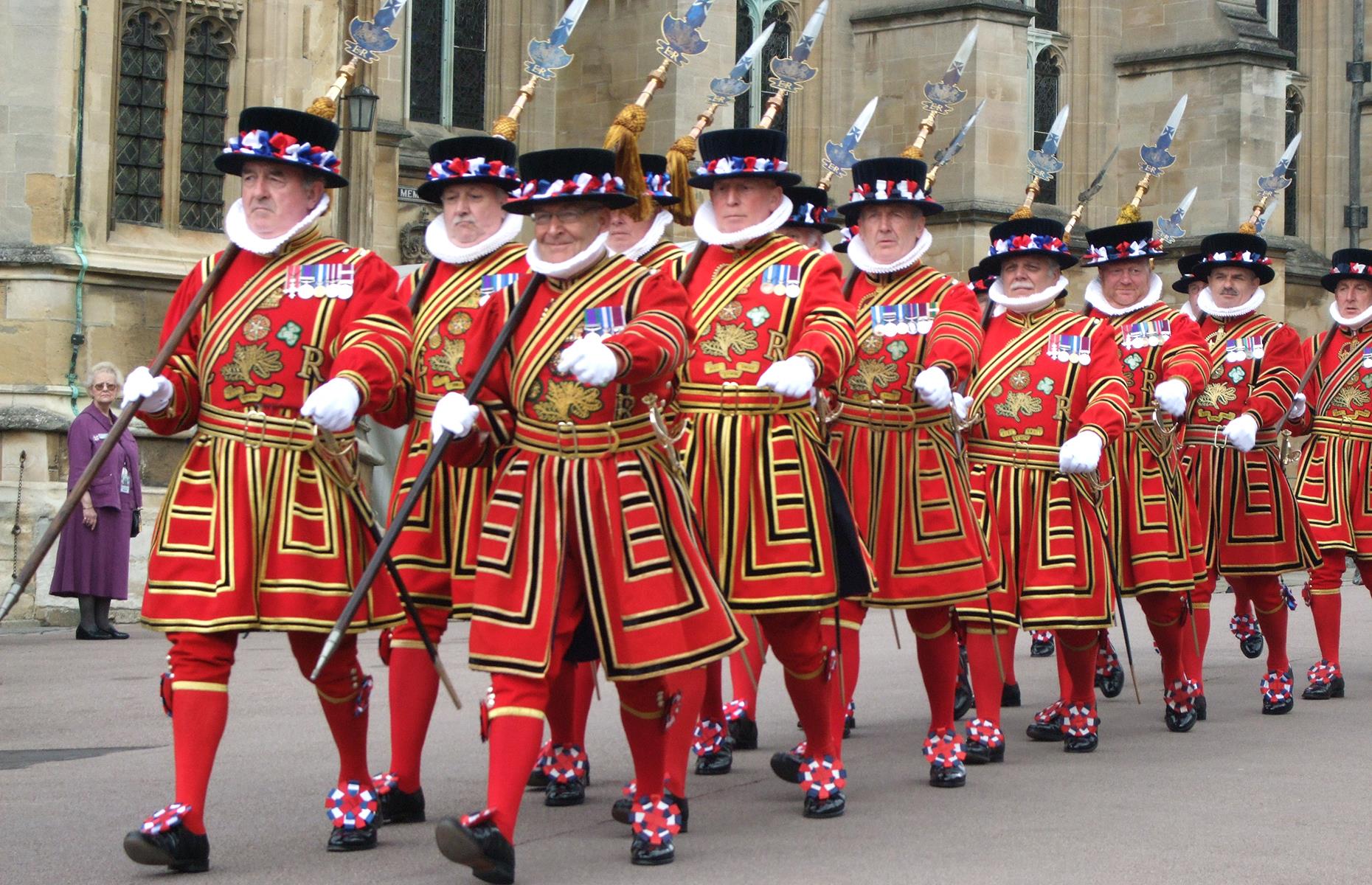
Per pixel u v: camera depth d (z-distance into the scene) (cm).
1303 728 2319
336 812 1534
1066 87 7675
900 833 1602
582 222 1448
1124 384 2098
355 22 1659
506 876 1364
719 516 1661
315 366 1497
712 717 1938
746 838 1584
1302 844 1550
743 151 1698
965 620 2022
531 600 1395
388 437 3672
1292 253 8200
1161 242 2481
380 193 5153
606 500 1420
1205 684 2802
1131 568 2278
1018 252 2138
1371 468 2745
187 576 1458
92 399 3438
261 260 1527
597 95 5928
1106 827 1623
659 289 1447
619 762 1995
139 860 1416
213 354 1500
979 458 2136
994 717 2022
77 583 3178
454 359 1780
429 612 1683
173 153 3831
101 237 3684
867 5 6844
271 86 3931
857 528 1853
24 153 3600
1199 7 7556
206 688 1449
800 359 1565
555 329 1434
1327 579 2647
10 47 3603
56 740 2103
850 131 2208
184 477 1492
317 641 1512
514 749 1374
